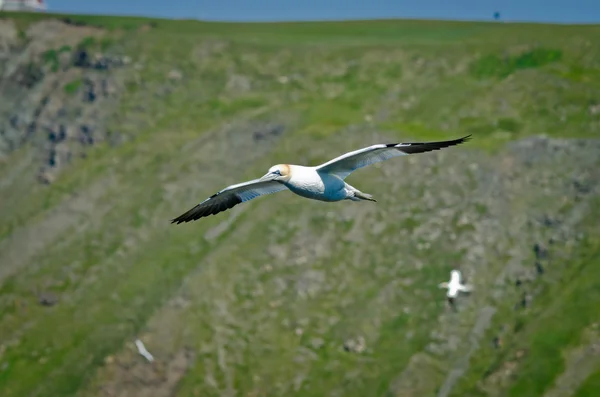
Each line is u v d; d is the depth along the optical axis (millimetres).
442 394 41219
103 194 60656
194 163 60469
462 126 58812
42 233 58281
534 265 46094
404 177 52656
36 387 46375
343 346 44219
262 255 49781
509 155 53062
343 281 47531
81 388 45406
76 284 52906
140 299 49719
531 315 43188
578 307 42156
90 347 47562
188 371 44750
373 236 49625
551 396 38438
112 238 55969
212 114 67312
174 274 50656
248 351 45000
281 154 58594
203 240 52344
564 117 57594
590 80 61719
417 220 49969
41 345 48906
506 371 40500
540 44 67000
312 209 51625
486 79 64500
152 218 56656
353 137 58344
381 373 42688
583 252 45719
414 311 45250
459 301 45188
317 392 42438
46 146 67750
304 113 63438
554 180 50500
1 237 58875
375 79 67188
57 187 63312
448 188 51500
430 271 47094
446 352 43062
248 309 47156
